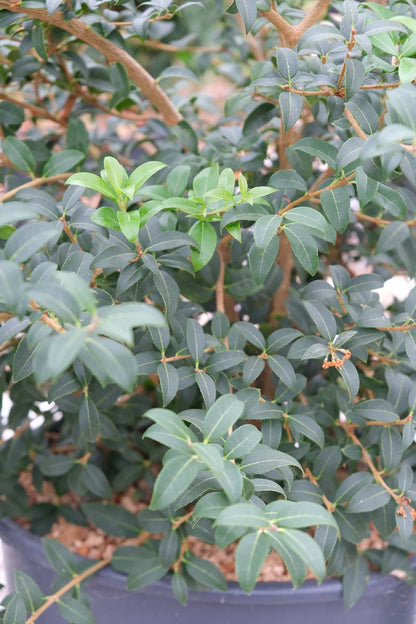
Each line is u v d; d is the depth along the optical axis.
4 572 1.52
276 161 1.34
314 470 1.07
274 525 0.65
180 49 1.43
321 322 0.93
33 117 1.34
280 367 0.96
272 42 1.38
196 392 1.16
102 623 1.23
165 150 1.27
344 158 0.83
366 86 0.86
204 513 0.69
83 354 0.61
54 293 0.62
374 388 1.12
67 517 1.35
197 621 1.19
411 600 1.20
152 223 0.91
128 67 1.09
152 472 1.39
